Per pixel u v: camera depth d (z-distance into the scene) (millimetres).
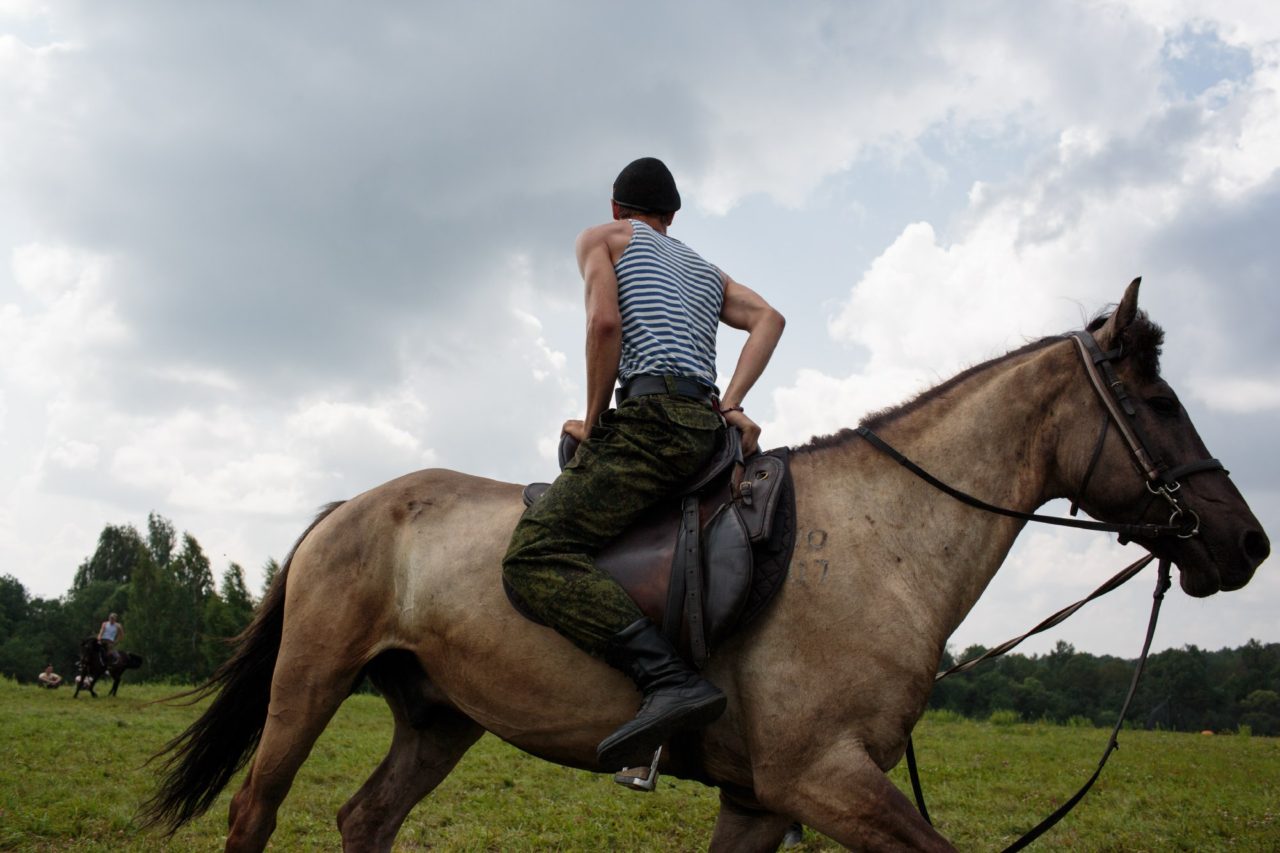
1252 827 6441
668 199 3428
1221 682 69000
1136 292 2990
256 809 3332
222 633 44531
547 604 2887
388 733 11508
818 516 2910
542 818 6215
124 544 95312
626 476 2895
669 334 3047
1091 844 5844
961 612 2969
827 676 2713
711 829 5988
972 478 3033
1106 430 3018
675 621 2805
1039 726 17141
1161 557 3027
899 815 2553
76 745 8695
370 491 3598
